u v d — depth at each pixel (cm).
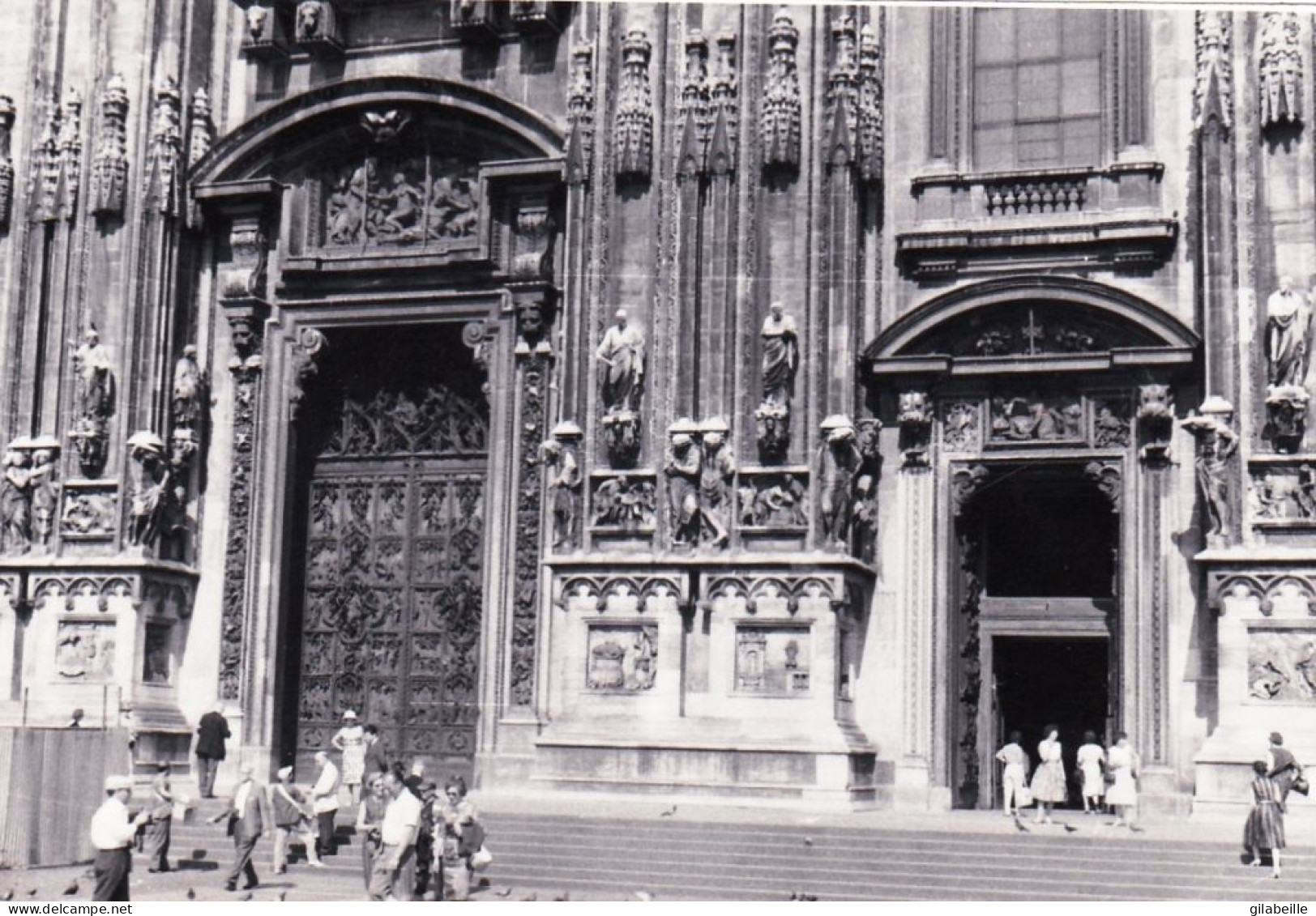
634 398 3136
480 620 3388
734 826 2644
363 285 3419
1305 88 2895
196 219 3478
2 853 2675
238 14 3591
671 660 3047
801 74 3148
